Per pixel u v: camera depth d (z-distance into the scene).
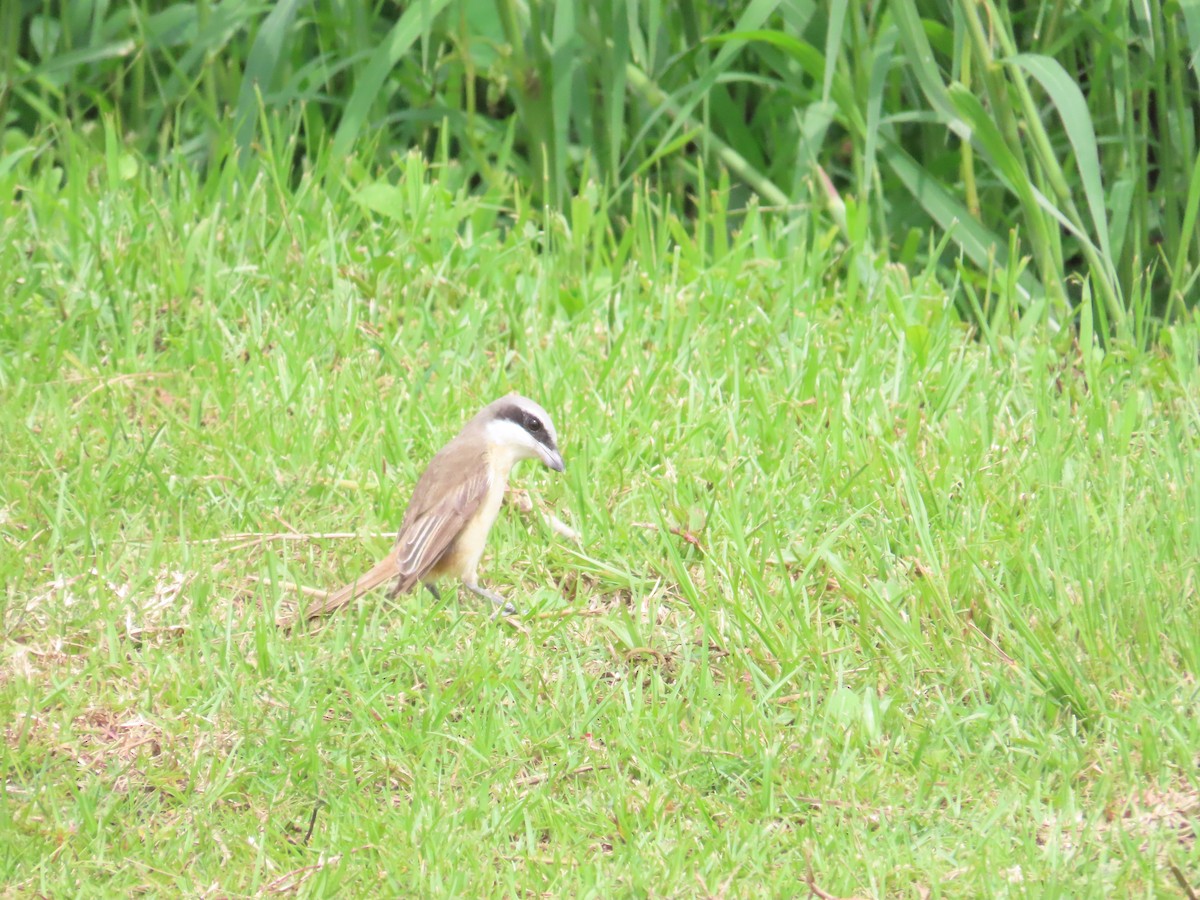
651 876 7.73
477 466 9.96
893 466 11.00
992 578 9.79
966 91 12.56
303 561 10.46
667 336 12.94
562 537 10.70
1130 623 9.35
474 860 7.84
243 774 8.45
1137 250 13.30
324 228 14.16
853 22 13.97
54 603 9.72
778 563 10.06
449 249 14.34
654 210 14.97
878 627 9.66
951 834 8.07
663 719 8.84
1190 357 12.36
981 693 9.09
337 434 11.49
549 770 8.55
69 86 16.83
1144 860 7.56
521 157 17.09
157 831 8.05
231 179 14.44
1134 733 8.62
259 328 12.86
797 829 8.18
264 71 14.66
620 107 13.98
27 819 8.12
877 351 12.74
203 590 9.81
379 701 9.04
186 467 11.09
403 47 14.20
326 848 7.96
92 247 13.38
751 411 11.90
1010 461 11.05
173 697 8.98
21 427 11.31
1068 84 12.30
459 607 10.16
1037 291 14.07
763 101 15.85
